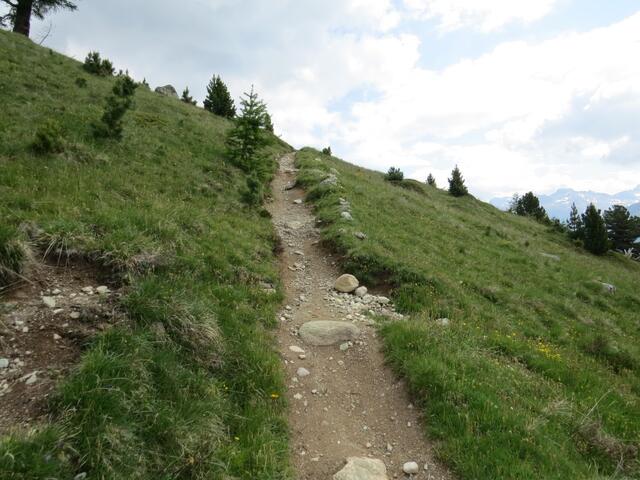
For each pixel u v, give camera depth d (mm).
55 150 12227
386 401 7570
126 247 7816
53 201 8602
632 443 7301
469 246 20812
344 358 8844
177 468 4809
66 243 7316
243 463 5395
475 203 48312
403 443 6594
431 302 11977
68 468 4117
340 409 7348
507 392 7809
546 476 5766
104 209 9156
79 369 5062
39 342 5539
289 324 9930
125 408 4910
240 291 9602
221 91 41719
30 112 14898
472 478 5715
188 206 13031
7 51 22547
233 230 13195
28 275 6531
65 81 21859
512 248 24047
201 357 6828
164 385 5703
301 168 29047
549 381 9141
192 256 9414
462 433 6488
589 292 19734
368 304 11766
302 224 18094
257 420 6262
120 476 4312
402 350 8586
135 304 6559
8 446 3830
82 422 4477
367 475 5723
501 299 14172
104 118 15945
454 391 7242
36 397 4773
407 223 20984
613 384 10070
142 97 27891
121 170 13617
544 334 12539
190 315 7000
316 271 13844
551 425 7094
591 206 42625
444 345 8789
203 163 19016
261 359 7480
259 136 22672
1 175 9281
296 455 6129
